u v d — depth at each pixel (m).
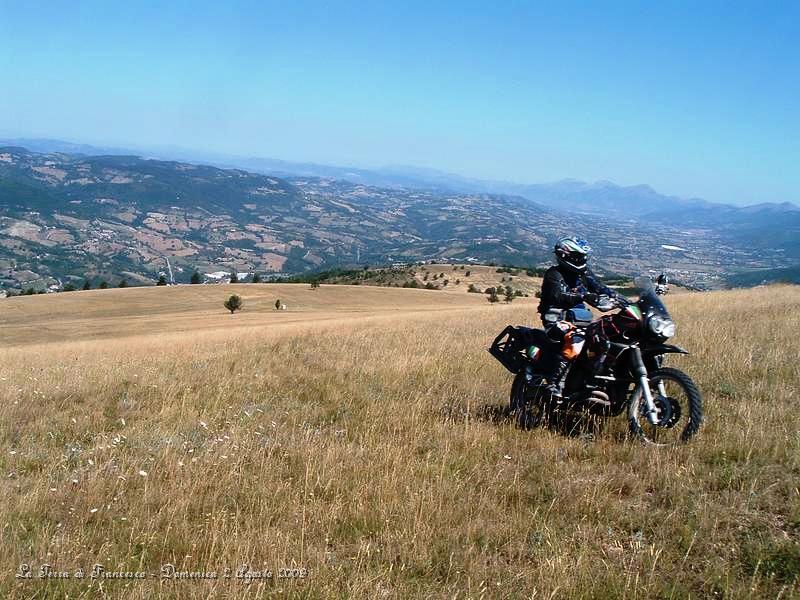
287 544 3.87
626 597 3.28
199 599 3.32
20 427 6.98
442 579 3.56
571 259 6.15
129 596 3.36
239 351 12.79
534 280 147.25
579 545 3.84
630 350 5.60
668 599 3.26
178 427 6.72
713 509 4.14
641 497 4.53
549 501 4.52
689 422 5.38
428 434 6.18
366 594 3.35
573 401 6.04
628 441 5.57
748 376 7.59
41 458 5.83
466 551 3.79
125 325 61.03
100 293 90.50
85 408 7.81
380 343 13.00
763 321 11.95
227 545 3.86
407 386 8.52
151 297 88.62
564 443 5.62
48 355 19.89
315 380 9.08
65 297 86.81
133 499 4.71
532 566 3.64
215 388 8.65
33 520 4.37
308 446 5.73
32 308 78.88
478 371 9.18
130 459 5.64
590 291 6.18
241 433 6.31
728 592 3.25
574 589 3.31
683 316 14.14
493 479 4.91
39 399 8.48
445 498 4.57
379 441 5.95
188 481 4.91
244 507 4.56
